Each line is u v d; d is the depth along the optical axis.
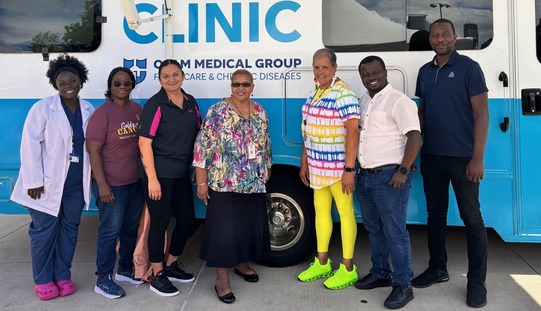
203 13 3.66
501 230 3.47
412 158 2.91
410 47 3.53
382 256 3.38
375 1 3.54
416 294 3.30
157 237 3.29
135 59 3.71
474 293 3.11
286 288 3.44
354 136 3.10
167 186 3.21
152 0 3.67
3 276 3.75
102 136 3.17
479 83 2.99
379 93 3.06
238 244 3.25
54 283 3.37
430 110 3.16
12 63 3.73
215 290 3.40
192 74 3.70
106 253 3.34
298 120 3.64
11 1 3.71
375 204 3.18
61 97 3.22
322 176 3.27
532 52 3.39
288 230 3.83
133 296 3.36
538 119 3.40
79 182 3.28
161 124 3.13
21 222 5.30
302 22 3.60
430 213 3.34
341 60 3.59
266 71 3.64
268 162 3.31
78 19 3.71
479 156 2.98
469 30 3.46
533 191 3.43
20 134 3.73
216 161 3.14
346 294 3.33
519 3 3.40
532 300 3.21
